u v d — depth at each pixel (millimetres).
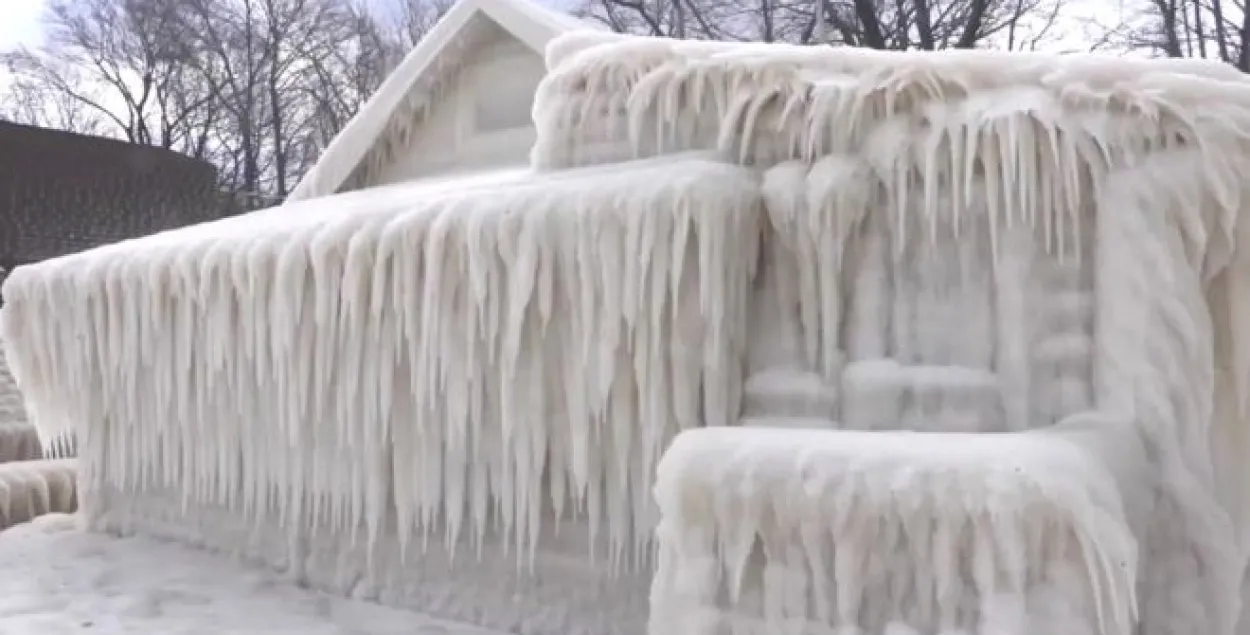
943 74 3783
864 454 2988
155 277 5465
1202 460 3428
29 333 6141
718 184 3904
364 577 5016
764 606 3057
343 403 4797
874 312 3852
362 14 26234
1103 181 3580
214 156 25016
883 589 2922
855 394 3799
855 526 2936
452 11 7398
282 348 4910
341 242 4668
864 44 18969
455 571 4695
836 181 3818
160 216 15961
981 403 3648
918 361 3785
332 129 25250
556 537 4383
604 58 4652
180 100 25016
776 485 3035
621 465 4117
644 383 4020
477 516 4480
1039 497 2699
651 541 4078
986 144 3656
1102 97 3568
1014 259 3645
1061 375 3607
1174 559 3426
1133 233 3479
